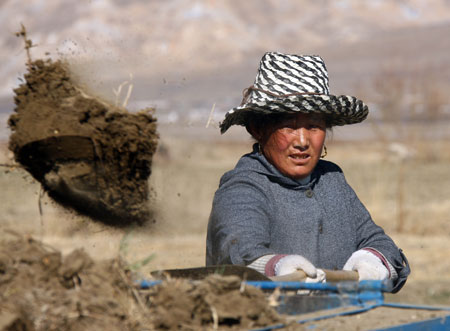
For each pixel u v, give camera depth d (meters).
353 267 5.59
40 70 5.02
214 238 5.90
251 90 6.26
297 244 5.92
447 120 62.91
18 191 24.39
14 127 5.03
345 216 6.30
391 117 54.66
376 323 3.79
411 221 24.77
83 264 3.41
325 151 6.66
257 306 3.52
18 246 3.43
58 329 3.11
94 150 4.96
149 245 15.88
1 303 3.09
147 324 3.35
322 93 6.02
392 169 43.62
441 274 17.17
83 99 4.95
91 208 5.26
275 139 5.97
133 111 5.18
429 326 3.88
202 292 3.47
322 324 3.75
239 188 5.94
